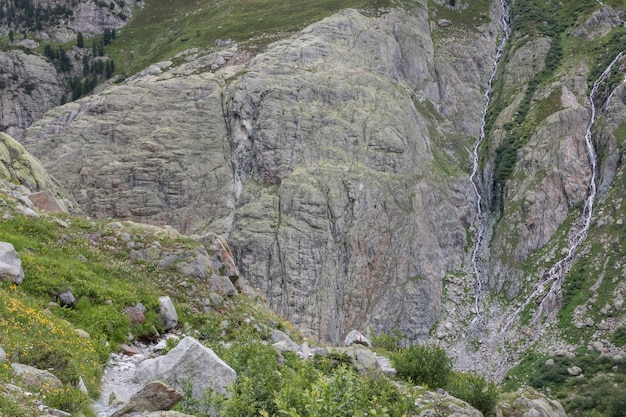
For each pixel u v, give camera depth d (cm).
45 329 1634
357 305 9056
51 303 1962
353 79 11650
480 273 10356
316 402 1153
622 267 8875
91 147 10788
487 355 8519
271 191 10019
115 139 10838
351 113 11119
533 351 8219
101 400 1500
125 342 2030
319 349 2345
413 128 11694
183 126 11044
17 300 1742
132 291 2317
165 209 10162
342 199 9806
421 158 11394
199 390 1560
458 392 2272
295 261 9081
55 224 2562
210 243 2986
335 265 9225
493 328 9062
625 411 5847
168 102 11412
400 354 2477
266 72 11500
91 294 2125
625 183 10138
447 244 10625
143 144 10656
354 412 1212
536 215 10612
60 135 11038
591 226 9988
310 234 9312
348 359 2153
